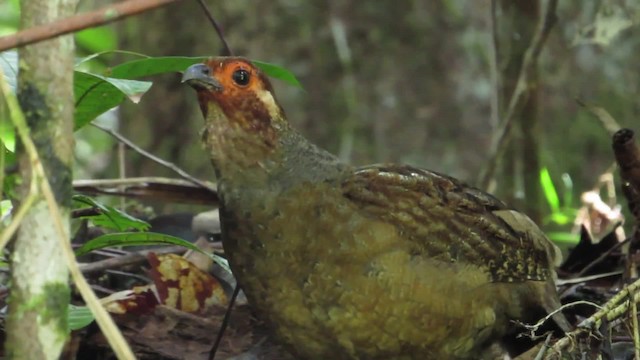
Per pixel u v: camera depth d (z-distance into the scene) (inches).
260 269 266.1
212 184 372.8
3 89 180.2
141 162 521.3
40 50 189.2
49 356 187.8
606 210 415.8
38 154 189.5
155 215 406.3
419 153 526.3
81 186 348.8
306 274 261.7
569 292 337.1
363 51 530.3
